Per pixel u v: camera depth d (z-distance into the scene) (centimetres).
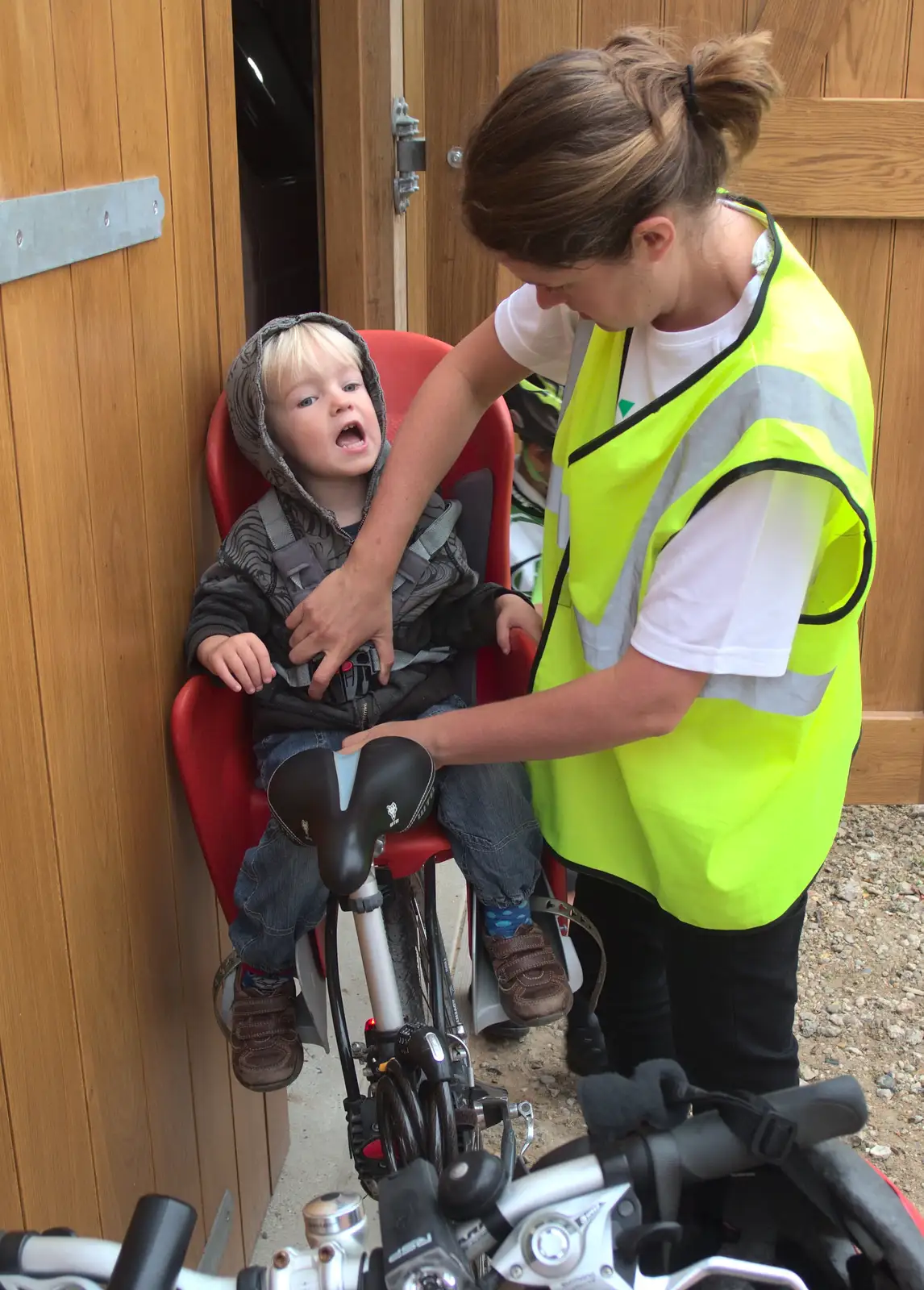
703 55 106
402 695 145
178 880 137
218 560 142
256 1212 173
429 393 140
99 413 110
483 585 153
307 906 130
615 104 100
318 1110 200
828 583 119
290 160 275
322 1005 140
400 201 245
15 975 93
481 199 104
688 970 137
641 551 119
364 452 144
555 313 134
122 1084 117
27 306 94
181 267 134
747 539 108
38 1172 97
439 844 137
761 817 126
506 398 262
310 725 143
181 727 124
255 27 255
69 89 101
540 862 145
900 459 278
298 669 142
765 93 105
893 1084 211
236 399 141
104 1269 71
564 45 263
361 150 229
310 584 143
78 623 106
